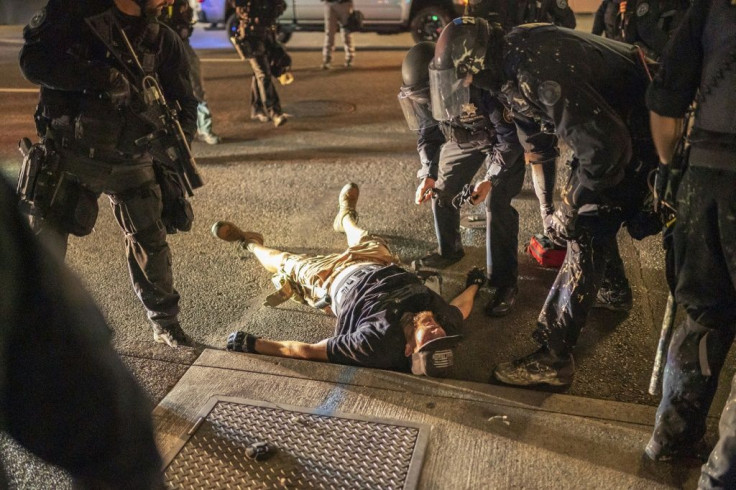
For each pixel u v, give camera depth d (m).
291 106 8.13
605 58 2.64
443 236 4.27
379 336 3.06
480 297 4.03
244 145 6.76
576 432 2.74
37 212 2.79
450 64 2.85
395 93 8.64
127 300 3.99
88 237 4.81
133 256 3.29
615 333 3.61
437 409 2.87
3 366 1.14
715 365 2.42
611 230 2.92
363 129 7.22
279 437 2.72
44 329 1.16
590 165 2.56
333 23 9.87
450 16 10.95
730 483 2.20
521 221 5.00
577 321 3.04
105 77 2.68
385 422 2.79
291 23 11.30
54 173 2.83
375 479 2.51
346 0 9.79
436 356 2.93
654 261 4.37
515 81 2.71
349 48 10.09
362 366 3.15
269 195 5.52
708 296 2.31
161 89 3.09
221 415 2.84
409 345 3.05
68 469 1.28
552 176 3.68
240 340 3.31
